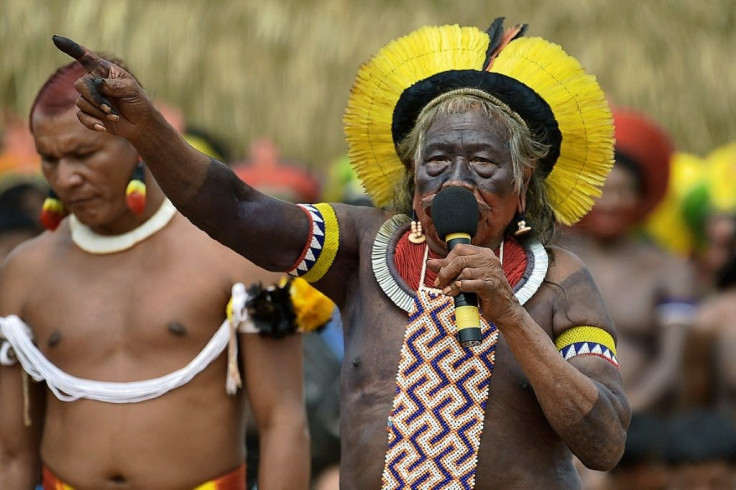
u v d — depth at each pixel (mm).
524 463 12031
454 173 12188
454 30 12938
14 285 15336
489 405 12062
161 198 15141
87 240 15148
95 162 14578
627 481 18953
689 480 18812
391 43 12969
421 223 12531
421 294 12289
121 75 11641
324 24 37812
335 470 20703
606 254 24953
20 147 28203
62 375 14828
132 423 14648
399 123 12805
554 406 11648
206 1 37531
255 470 19078
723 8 41469
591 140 12805
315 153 37312
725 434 18922
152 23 37062
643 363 24484
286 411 15016
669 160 25516
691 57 40719
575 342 12281
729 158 35000
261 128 37219
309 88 37344
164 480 14617
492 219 12297
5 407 15430
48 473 15016
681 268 24922
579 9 39625
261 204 12484
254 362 15008
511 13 39000
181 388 14742
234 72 37188
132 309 14820
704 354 25062
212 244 15031
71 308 14953
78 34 36562
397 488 11922
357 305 12617
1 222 22359
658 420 19172
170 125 11977
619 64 39844
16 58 36250
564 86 12688
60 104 14578
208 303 14828
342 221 12828
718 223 32969
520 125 12492
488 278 11383
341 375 12531
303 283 14977
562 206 13055
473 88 12492
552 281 12484
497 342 12172
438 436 11945
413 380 12086
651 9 40438
